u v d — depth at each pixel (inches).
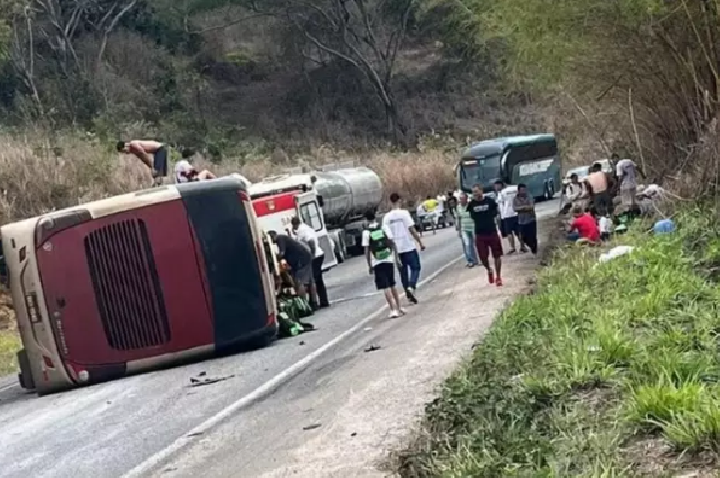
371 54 3334.2
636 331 488.7
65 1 2731.3
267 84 3287.4
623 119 1280.8
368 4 3262.8
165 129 2466.8
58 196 1397.6
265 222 1158.3
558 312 550.0
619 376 403.9
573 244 946.7
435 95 3373.5
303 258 964.0
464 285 963.3
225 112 3070.9
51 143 1581.0
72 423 578.9
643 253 719.7
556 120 2058.3
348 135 3176.7
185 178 937.5
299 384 585.3
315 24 3284.9
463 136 3142.2
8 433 581.0
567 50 1092.5
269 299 773.9
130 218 740.7
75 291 729.6
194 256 748.6
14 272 733.3
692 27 976.3
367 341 710.5
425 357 582.2
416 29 3245.6
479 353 502.3
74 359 727.7
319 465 397.4
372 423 449.1
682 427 321.4
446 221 2212.1
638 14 1003.9
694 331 470.6
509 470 325.7
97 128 2146.9
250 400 560.7
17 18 2439.7
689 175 954.1
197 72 3107.8
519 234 1219.9
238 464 421.7
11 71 2416.3
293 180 1306.6
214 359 758.5
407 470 370.0
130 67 2837.1
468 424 397.7
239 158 2244.1
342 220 1705.2
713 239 735.7
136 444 490.6
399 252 899.4
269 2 3262.8
